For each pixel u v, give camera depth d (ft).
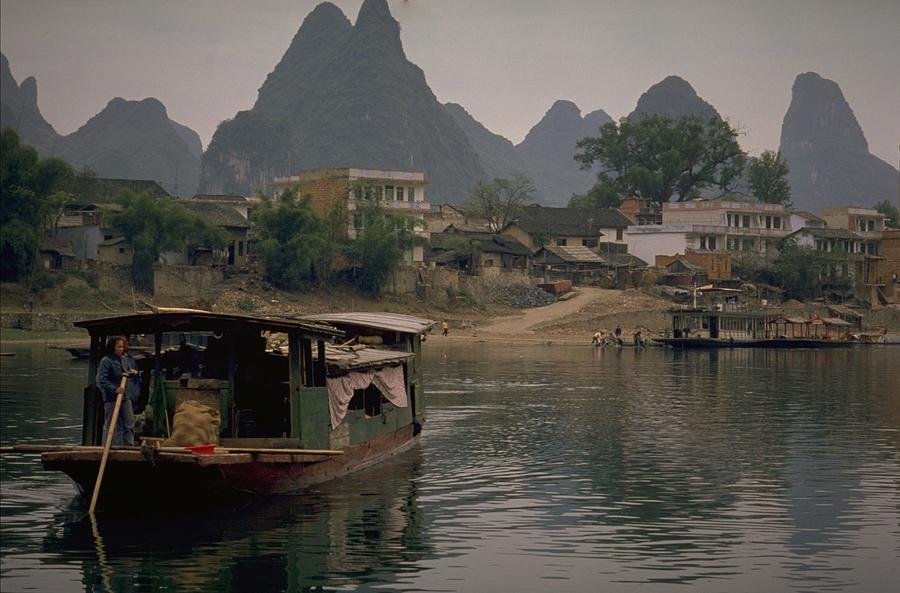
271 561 55.36
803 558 57.00
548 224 378.53
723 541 60.64
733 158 498.28
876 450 94.99
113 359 63.46
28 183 253.03
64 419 107.96
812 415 122.72
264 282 281.74
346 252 301.43
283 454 62.90
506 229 375.86
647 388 157.07
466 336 283.38
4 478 76.69
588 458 89.45
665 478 80.18
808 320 311.47
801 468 84.89
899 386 164.35
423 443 96.73
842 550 58.75
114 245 272.10
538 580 52.65
